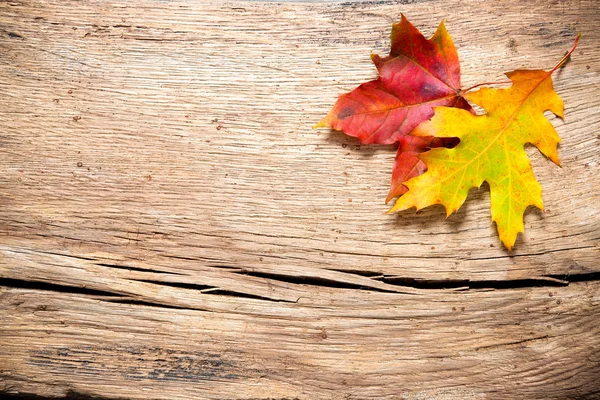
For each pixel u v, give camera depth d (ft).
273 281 2.16
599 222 2.15
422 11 2.23
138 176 2.18
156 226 2.17
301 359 2.14
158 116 2.20
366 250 2.16
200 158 2.19
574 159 2.17
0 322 2.15
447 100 2.12
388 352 2.14
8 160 2.19
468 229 2.15
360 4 2.24
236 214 2.17
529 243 2.15
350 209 2.17
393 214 2.16
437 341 2.14
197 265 2.17
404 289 2.15
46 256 2.16
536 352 2.13
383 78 2.11
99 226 2.17
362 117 2.12
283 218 2.17
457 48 2.21
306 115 2.20
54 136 2.20
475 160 2.08
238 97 2.21
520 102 2.10
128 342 2.15
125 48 2.23
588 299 2.14
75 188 2.18
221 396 2.13
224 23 2.23
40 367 2.14
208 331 2.15
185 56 2.22
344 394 2.13
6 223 2.17
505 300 2.15
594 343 2.13
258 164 2.19
